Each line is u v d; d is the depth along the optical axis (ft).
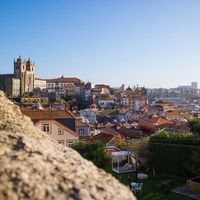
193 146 130.82
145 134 281.74
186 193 111.86
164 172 142.82
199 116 465.88
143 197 108.06
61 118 171.63
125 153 145.79
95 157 131.95
